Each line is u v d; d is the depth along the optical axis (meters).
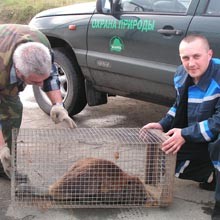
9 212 2.12
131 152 2.20
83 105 3.49
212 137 2.04
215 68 2.07
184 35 2.63
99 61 3.09
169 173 2.12
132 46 2.89
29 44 1.88
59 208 2.16
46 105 3.46
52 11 3.49
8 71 2.00
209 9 2.58
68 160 2.23
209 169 2.25
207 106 2.09
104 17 3.04
